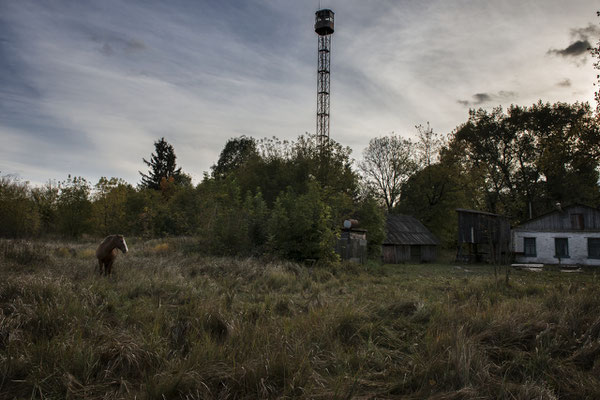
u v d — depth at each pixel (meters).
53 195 29.62
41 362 4.46
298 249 17.73
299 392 4.16
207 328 6.08
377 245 25.88
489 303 7.98
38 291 6.95
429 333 5.95
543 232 28.62
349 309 6.73
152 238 25.58
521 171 42.41
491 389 4.38
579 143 32.81
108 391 4.16
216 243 18.08
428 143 43.28
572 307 7.22
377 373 4.80
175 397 4.08
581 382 4.50
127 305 7.23
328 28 42.88
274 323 6.25
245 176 35.47
